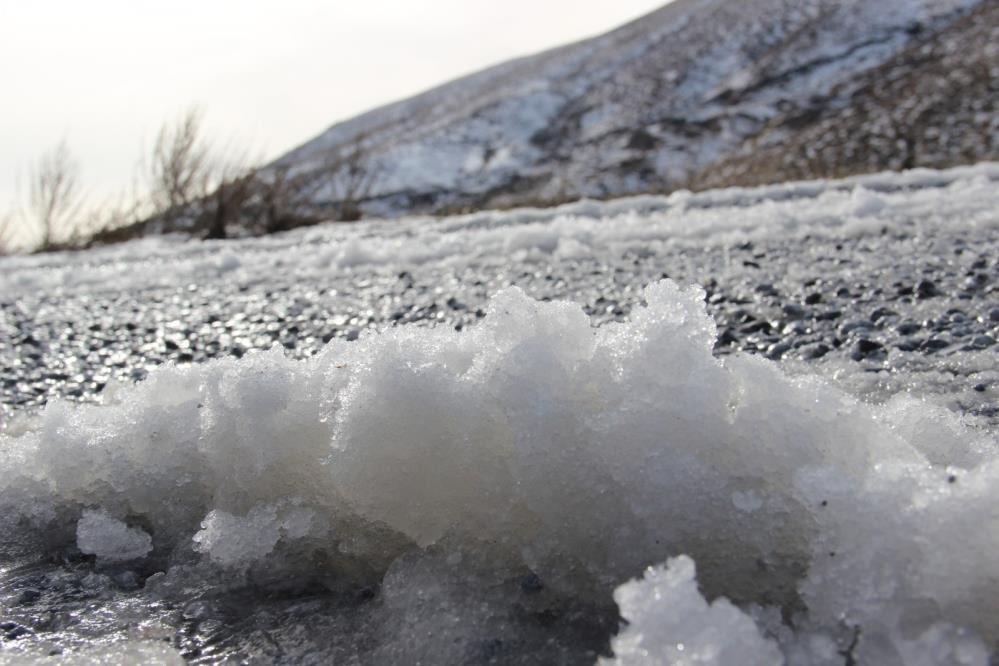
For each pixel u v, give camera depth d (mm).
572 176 39156
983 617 981
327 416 1461
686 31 60094
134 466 1643
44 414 1763
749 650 916
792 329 2848
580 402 1275
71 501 1673
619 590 970
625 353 1297
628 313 3412
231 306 4918
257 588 1370
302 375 1549
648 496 1181
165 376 1735
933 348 2428
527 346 1334
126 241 12672
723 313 3180
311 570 1391
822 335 2727
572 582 1193
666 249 4977
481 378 1347
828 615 1029
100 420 1737
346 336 3596
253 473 1481
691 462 1185
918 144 24641
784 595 1101
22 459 1765
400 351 1413
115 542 1542
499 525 1273
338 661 1154
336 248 7020
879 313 2904
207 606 1328
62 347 4145
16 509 1686
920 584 998
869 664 968
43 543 1600
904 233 4500
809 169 21656
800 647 1000
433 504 1323
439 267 5441
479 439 1314
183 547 1499
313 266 6316
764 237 4945
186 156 12953
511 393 1296
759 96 44469
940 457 1333
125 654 1191
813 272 3742
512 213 8148
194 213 13016
